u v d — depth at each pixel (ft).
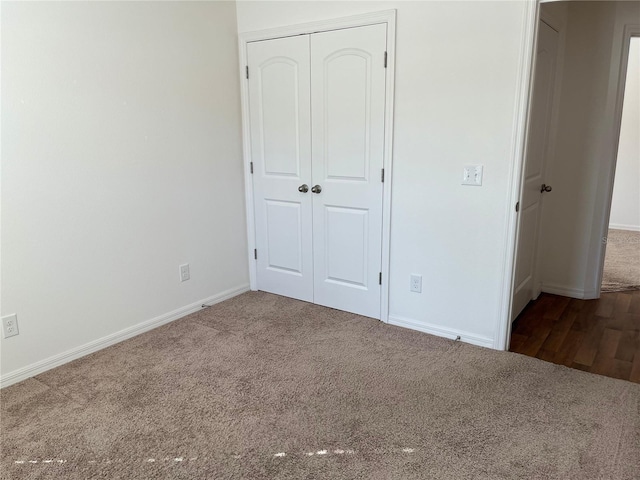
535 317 10.66
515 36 7.70
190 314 10.82
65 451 6.18
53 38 7.68
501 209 8.38
